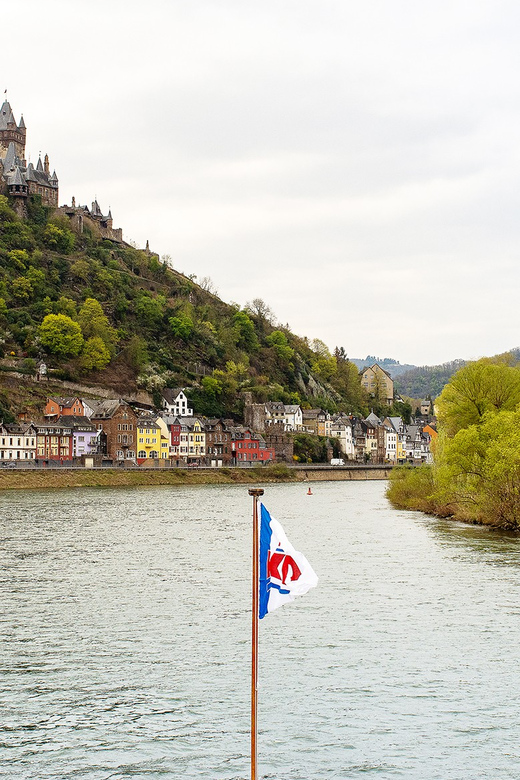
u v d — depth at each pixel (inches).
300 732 1573.6
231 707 1685.5
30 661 1946.4
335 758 1473.9
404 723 1609.3
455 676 1841.8
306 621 2268.7
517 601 2463.1
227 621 2277.3
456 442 4202.8
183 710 1672.0
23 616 2326.5
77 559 3243.1
